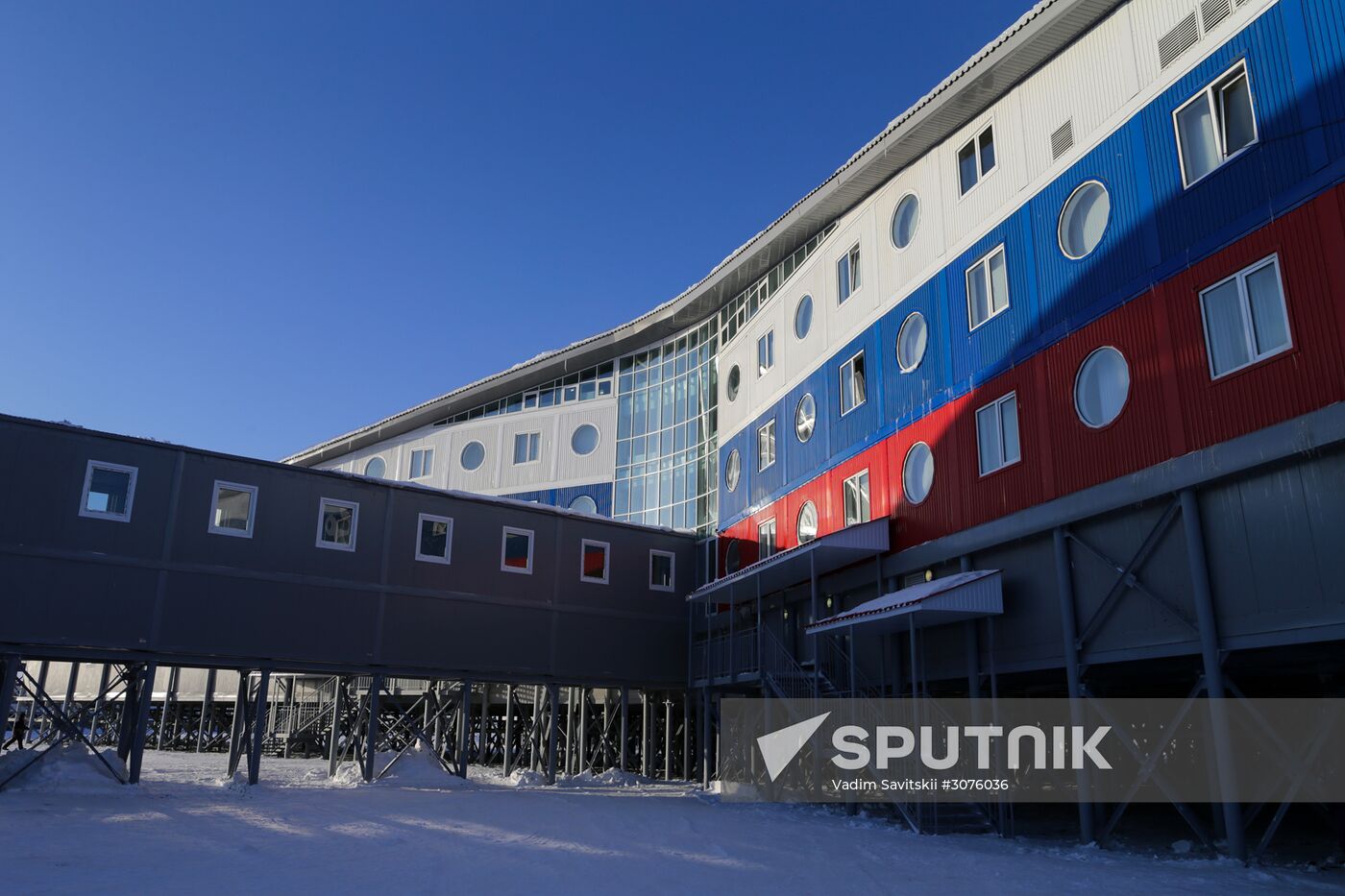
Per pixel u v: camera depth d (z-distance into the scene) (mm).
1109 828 14094
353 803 18422
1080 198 16594
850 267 24344
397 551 24172
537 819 16453
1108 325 15375
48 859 11484
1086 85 16734
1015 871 11703
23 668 20109
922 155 21562
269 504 22406
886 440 21516
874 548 20500
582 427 40250
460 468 43938
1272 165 12898
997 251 18547
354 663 22938
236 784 21000
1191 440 13477
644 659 28109
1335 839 14781
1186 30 14727
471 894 9766
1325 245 11969
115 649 19906
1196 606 13000
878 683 20484
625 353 39688
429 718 33031
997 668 16938
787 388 27266
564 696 33625
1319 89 12398
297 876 10602
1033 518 16422
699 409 34969
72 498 19875
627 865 11797
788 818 17812
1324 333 11820
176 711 43562
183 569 20891
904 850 13617
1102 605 14734
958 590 16484
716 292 33031
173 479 21188
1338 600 11328
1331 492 11594
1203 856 13109
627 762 32812
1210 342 13500
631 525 29078
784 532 26344
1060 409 16172
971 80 18547
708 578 29875
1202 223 13891
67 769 19922
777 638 23531
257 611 21734
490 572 25672
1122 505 14516
